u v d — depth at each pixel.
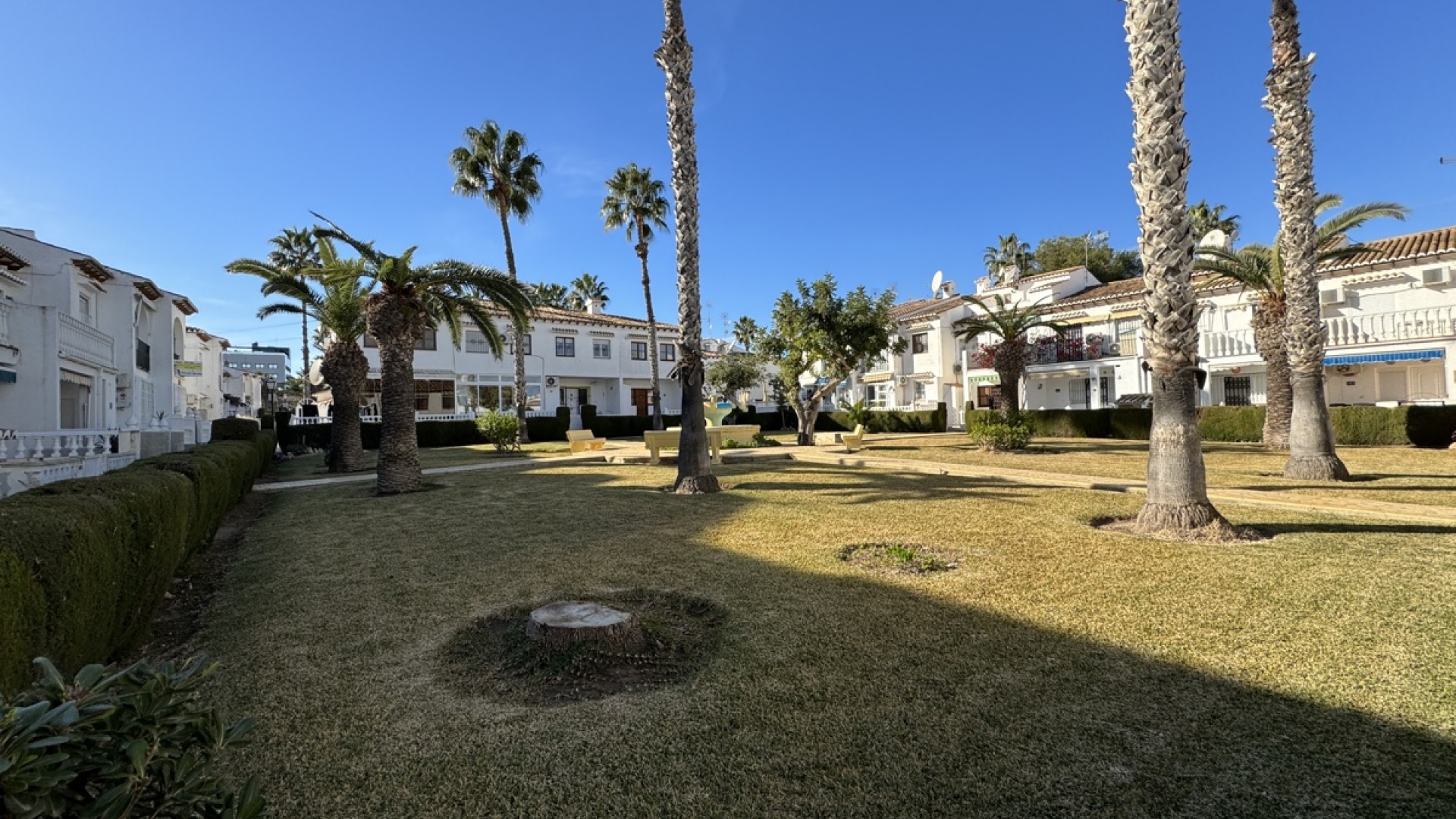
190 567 6.71
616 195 35.72
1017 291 36.31
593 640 3.85
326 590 5.61
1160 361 7.29
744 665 3.76
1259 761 2.71
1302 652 3.76
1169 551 6.23
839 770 2.71
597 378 44.00
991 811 2.43
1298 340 12.09
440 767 2.79
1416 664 3.58
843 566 5.90
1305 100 12.16
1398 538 6.61
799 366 24.31
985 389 36.34
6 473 8.01
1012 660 3.75
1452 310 21.34
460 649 4.17
